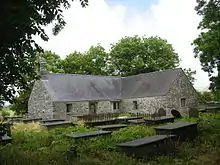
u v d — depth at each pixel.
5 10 4.09
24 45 6.02
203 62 22.30
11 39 4.93
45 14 6.39
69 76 34.66
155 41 46.56
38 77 7.74
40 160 8.45
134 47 46.47
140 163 9.32
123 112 35.44
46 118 30.67
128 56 47.12
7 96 6.49
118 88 37.88
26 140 14.81
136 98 34.25
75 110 31.66
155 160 9.96
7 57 5.91
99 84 36.50
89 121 23.64
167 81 33.53
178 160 9.82
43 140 14.73
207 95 39.69
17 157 8.16
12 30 4.68
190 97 34.50
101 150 11.66
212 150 10.91
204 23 18.45
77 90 33.38
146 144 10.20
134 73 45.38
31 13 4.65
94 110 33.56
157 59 45.94
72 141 13.77
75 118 27.88
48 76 32.59
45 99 31.14
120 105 36.19
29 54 6.91
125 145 10.19
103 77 38.16
